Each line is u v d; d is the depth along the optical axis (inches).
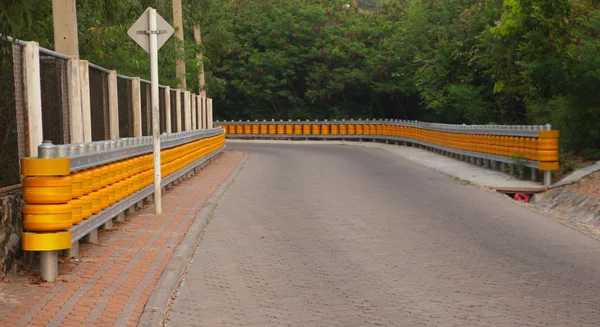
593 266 364.5
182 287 324.5
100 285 314.0
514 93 1229.1
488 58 1280.8
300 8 2472.9
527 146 759.1
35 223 314.0
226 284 330.3
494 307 287.7
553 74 816.3
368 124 1918.1
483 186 720.3
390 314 279.4
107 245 404.8
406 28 2001.7
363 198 638.5
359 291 315.9
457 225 491.5
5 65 333.7
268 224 500.7
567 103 836.0
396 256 390.0
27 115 354.0
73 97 424.5
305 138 2038.6
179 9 1226.0
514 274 346.6
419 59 1774.1
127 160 484.7
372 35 2370.8
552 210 615.2
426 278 339.3
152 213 532.4
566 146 853.2
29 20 360.8
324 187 730.8
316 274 349.4
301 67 2460.6
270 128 2085.4
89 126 455.8
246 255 395.9
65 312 271.4
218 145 1156.5
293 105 2500.0
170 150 664.4
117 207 451.2
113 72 531.8
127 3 754.8
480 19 1456.7
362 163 1061.1
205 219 506.6
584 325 263.1
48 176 315.3
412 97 2293.3
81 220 361.7
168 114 799.7
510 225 491.2
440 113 1715.1
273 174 887.7
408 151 1376.7
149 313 271.9
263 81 2459.4
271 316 278.5
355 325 265.6
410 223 500.4
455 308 286.8
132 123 620.7
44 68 378.6
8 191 335.3
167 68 1226.0
